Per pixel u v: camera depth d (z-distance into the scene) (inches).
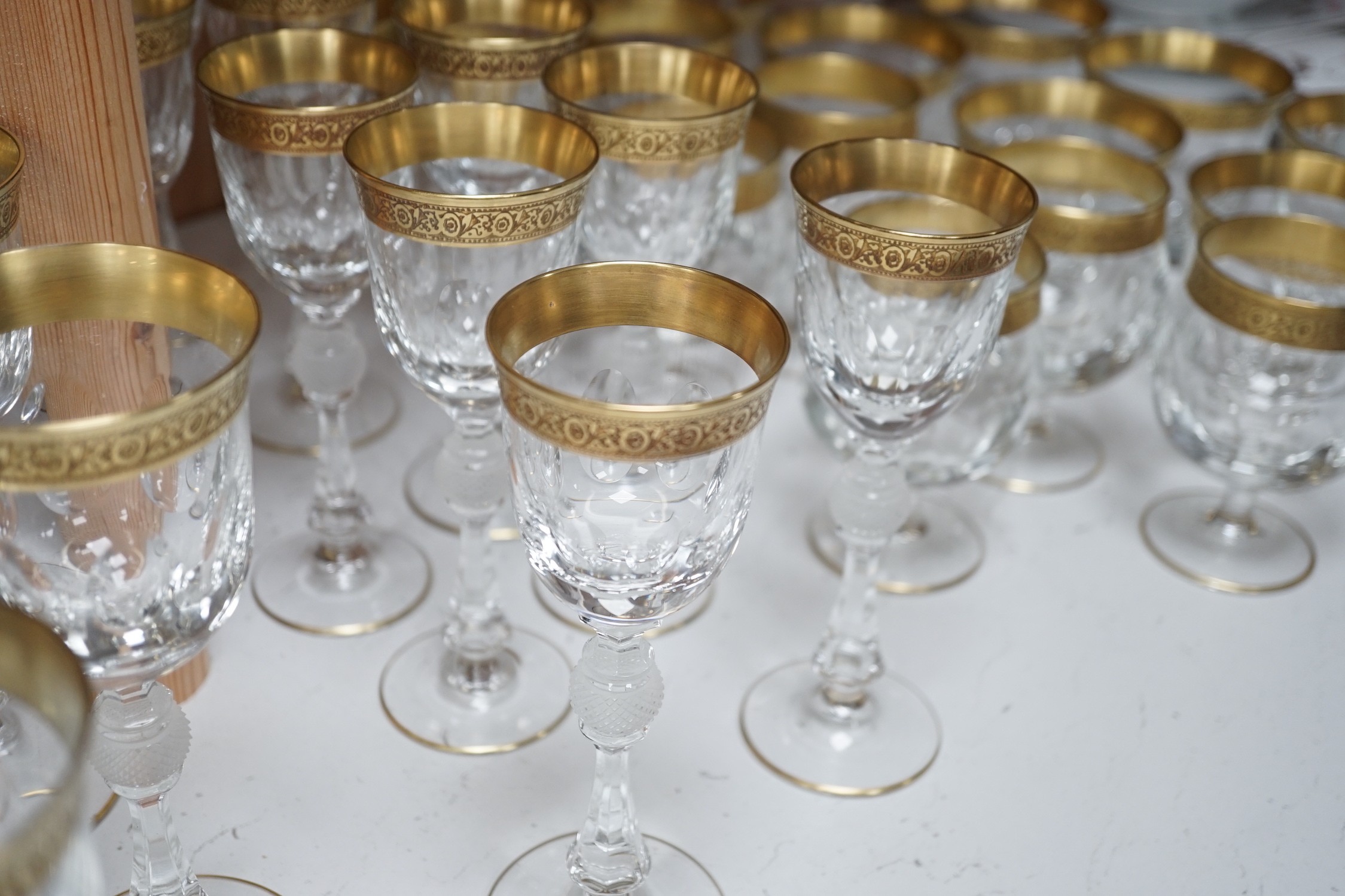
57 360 17.9
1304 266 25.3
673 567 17.7
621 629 18.5
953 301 19.5
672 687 23.6
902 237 18.9
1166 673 24.3
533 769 22.2
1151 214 25.5
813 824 21.5
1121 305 26.6
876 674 23.0
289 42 22.4
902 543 26.6
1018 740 23.0
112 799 20.9
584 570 17.8
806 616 25.0
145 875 18.8
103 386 18.1
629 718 18.9
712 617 24.9
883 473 22.0
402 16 25.2
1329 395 24.4
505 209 19.1
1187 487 28.7
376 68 22.6
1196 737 23.2
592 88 23.8
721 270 29.4
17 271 16.8
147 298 17.3
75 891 13.9
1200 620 25.5
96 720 17.8
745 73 23.1
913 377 20.3
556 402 16.3
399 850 20.8
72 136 20.2
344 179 21.7
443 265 19.6
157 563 16.6
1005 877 20.8
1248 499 27.6
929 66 32.3
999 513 27.7
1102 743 23.0
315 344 24.1
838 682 22.9
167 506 16.2
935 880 20.8
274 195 21.7
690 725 23.0
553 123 20.4
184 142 24.9
